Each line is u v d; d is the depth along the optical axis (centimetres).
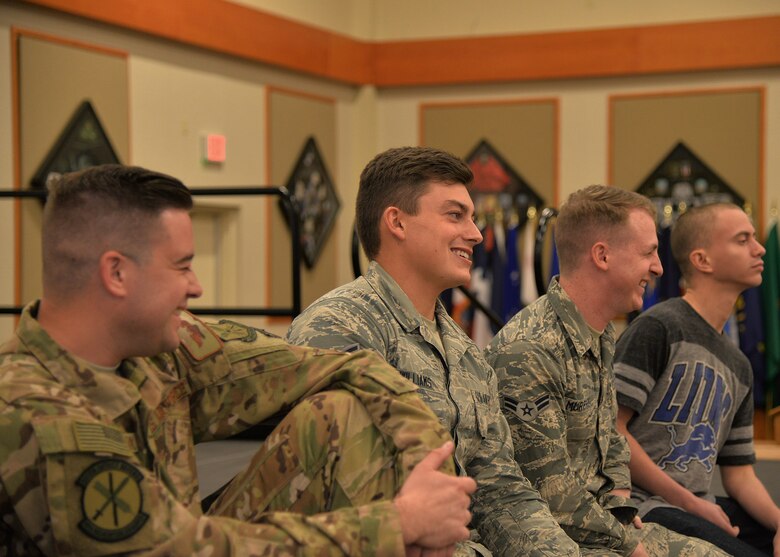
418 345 188
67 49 535
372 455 147
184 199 138
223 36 648
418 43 799
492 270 774
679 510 244
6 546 127
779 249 710
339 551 130
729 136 752
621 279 224
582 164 784
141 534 122
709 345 261
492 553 190
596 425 223
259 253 698
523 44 779
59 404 124
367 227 196
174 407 151
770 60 730
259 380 159
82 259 132
